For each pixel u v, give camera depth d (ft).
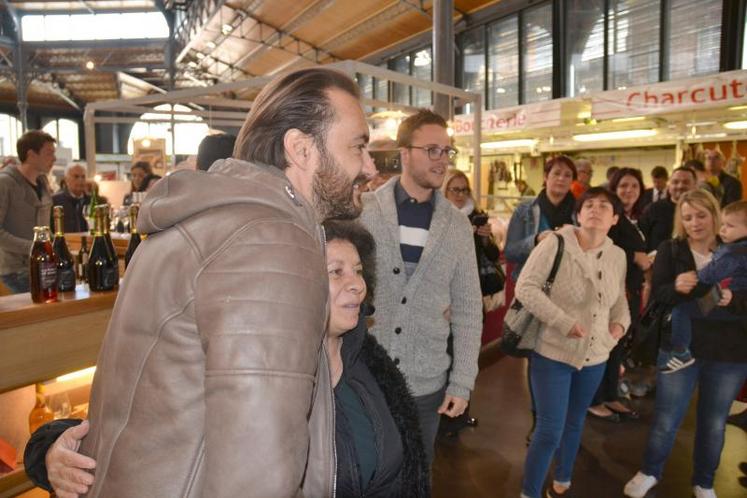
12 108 64.85
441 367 5.97
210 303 2.04
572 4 28.40
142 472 2.15
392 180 6.19
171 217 2.24
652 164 26.07
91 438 2.56
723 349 7.41
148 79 61.72
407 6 33.65
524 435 10.34
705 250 7.75
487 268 9.96
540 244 7.48
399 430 3.67
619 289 7.56
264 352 1.97
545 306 6.97
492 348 14.90
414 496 3.64
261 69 53.21
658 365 7.94
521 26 31.27
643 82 25.75
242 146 2.69
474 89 35.12
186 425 2.13
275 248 2.10
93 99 68.08
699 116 19.67
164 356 2.17
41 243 5.47
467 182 10.39
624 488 8.40
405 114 16.49
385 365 3.79
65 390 6.66
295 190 2.45
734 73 14.82
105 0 51.34
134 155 22.65
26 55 52.90
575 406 7.78
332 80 2.68
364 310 3.75
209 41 48.42
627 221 10.73
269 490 1.91
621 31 26.40
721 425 7.79
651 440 8.14
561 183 10.61
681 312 7.63
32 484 5.72
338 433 3.33
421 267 5.77
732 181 15.08
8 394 6.08
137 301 2.27
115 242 9.66
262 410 1.93
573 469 9.10
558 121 19.27
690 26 23.71
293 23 40.83
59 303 5.40
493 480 8.82
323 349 2.61
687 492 8.38
